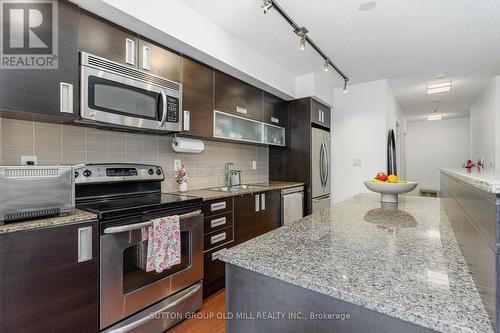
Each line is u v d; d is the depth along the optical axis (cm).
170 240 172
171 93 209
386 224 131
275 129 361
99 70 163
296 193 349
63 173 135
